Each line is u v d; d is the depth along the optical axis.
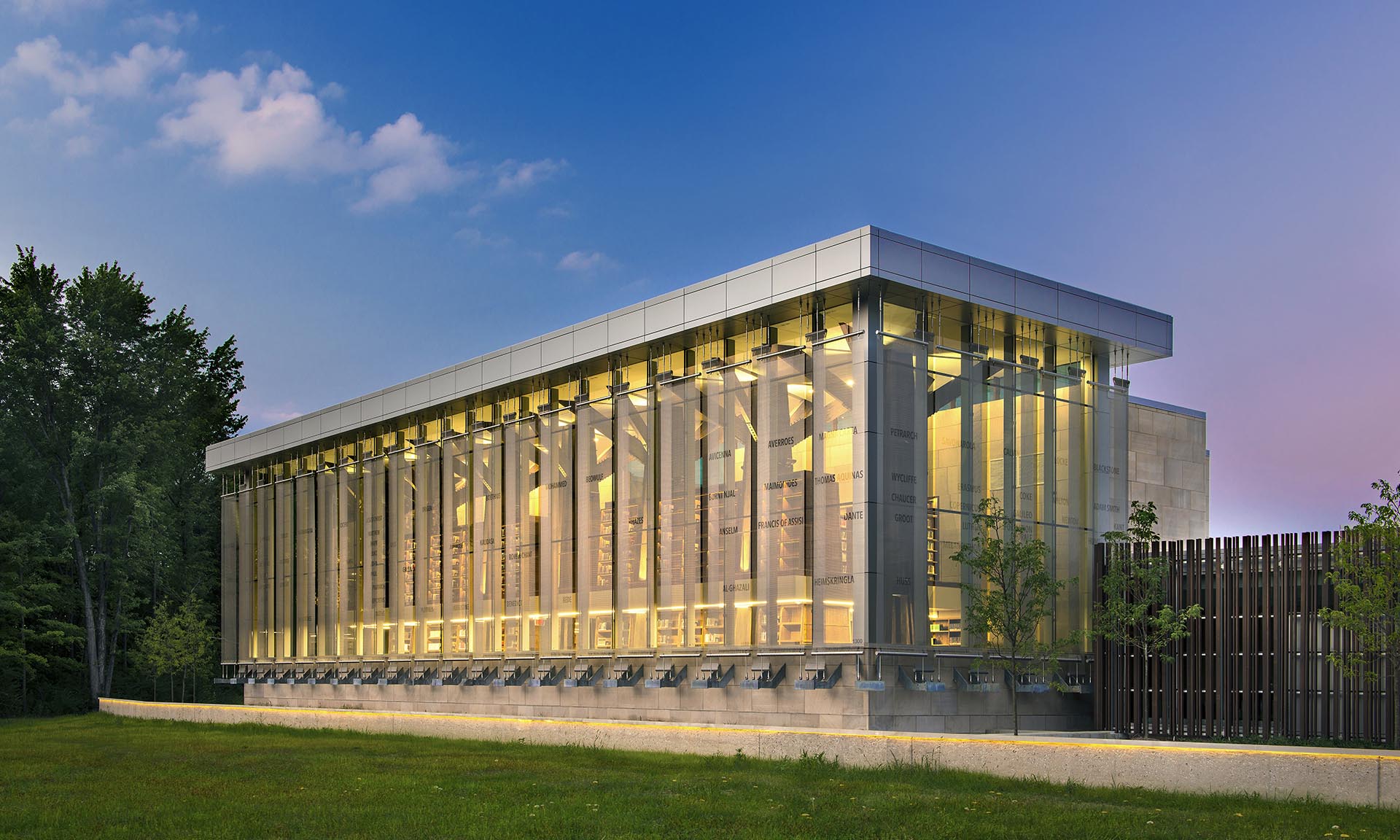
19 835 14.41
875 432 26.67
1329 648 24.70
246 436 52.59
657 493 32.06
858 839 13.50
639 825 14.48
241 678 51.34
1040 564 25.92
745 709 28.59
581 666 33.56
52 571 59.69
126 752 27.23
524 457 37.56
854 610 26.28
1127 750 17.75
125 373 58.75
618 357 33.78
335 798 17.42
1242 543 26.61
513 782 19.14
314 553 48.00
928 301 28.16
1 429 56.22
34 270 61.25
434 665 40.31
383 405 43.50
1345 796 15.62
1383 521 22.22
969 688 27.33
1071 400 31.19
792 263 28.22
